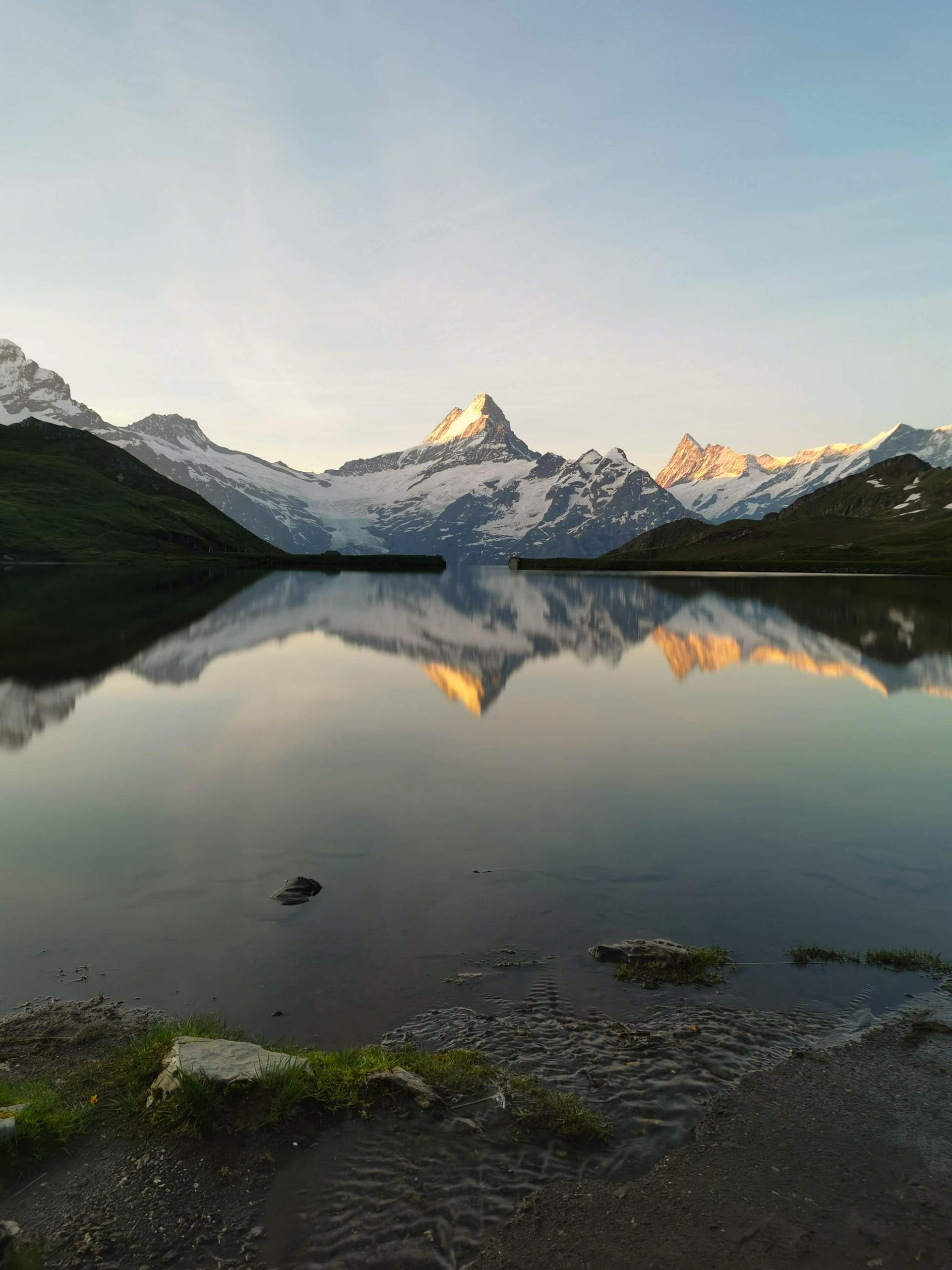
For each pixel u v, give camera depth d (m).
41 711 34.47
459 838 19.33
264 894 16.11
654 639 66.00
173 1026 11.16
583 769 25.80
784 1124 9.28
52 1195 8.11
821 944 14.01
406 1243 7.56
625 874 17.16
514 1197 8.17
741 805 22.00
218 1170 8.49
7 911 15.30
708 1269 7.15
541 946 13.95
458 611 97.81
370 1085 9.70
